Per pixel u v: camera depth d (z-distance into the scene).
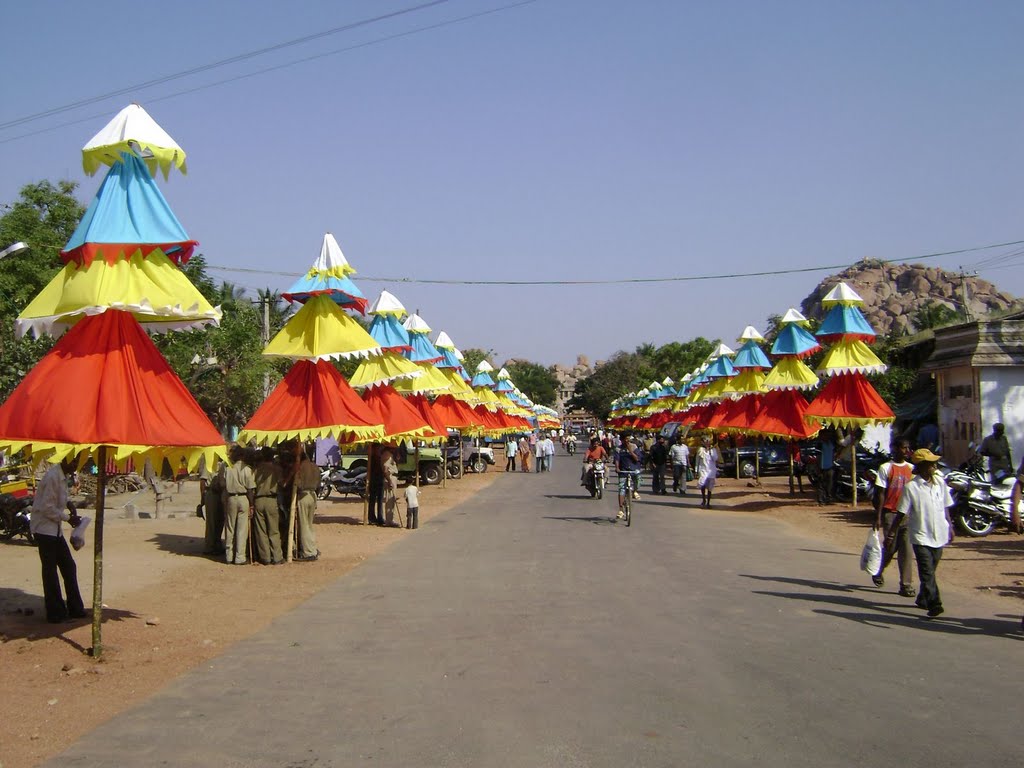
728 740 5.55
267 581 12.42
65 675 7.46
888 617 9.41
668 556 14.33
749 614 9.58
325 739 5.72
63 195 28.12
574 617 9.46
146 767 5.29
